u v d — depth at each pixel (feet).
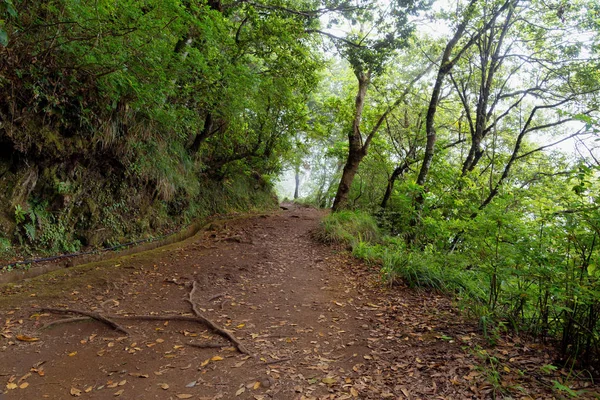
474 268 19.48
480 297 16.94
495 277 14.79
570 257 11.63
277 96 46.26
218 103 33.09
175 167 34.37
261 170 65.67
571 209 11.44
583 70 31.30
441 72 32.01
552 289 11.34
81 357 12.32
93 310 15.88
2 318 14.39
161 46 21.77
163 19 20.67
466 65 38.86
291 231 36.45
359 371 11.37
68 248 22.52
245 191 59.26
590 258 10.98
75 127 22.08
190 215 38.47
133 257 24.17
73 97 21.36
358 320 15.67
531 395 9.25
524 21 33.88
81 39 18.16
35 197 21.08
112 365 11.87
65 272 20.13
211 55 31.65
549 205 13.37
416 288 19.26
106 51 19.44
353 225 33.32
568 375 9.89
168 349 12.98
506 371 10.44
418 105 44.34
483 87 35.68
